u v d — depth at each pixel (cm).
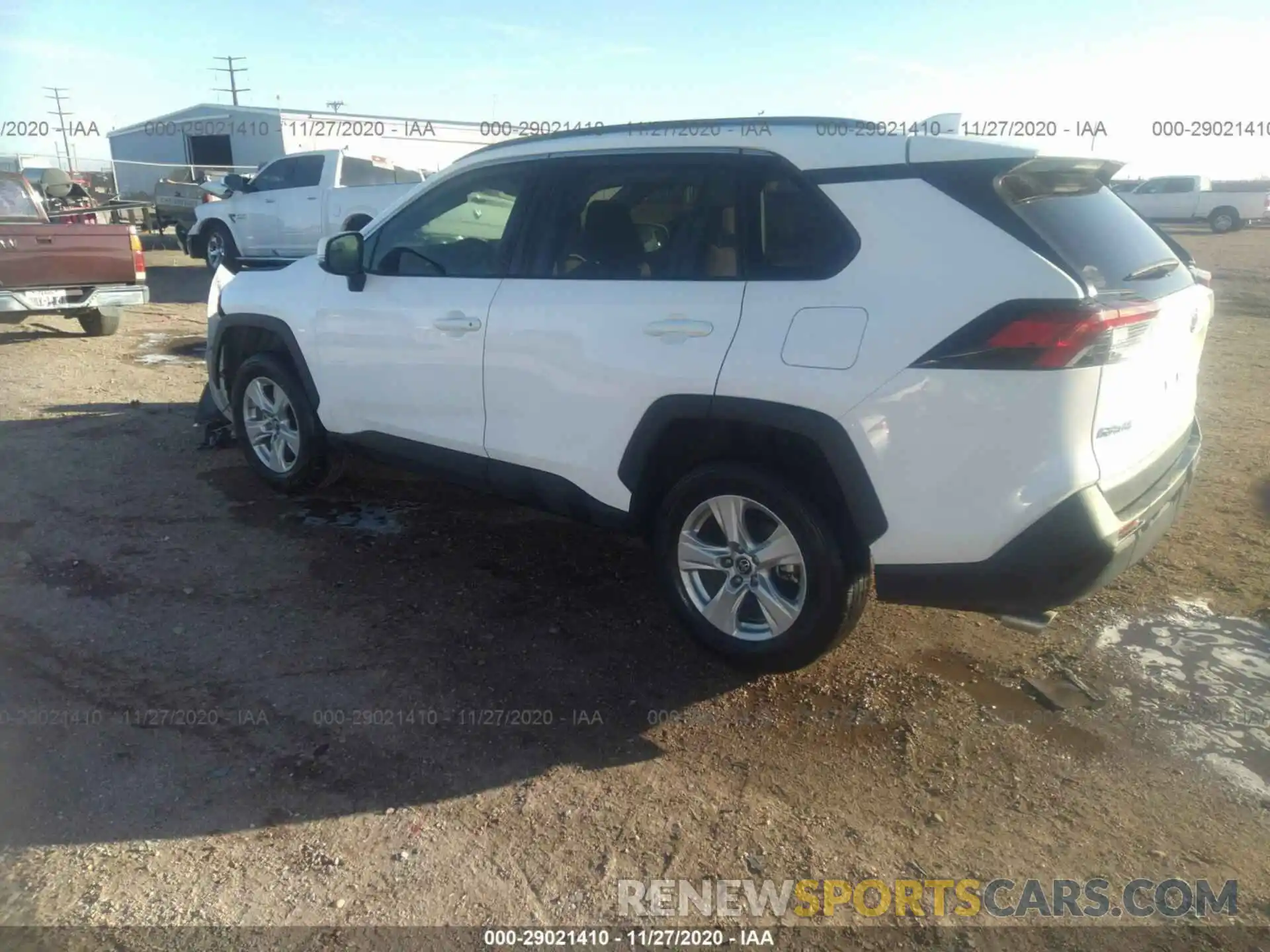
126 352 941
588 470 368
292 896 249
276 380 500
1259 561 450
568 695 342
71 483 539
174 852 263
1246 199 3303
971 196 291
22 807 278
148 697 334
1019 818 282
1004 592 294
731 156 338
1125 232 333
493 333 388
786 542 327
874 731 323
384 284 440
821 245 312
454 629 387
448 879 256
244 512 501
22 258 915
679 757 309
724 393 322
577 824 278
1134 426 304
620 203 363
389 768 300
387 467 575
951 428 285
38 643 368
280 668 354
